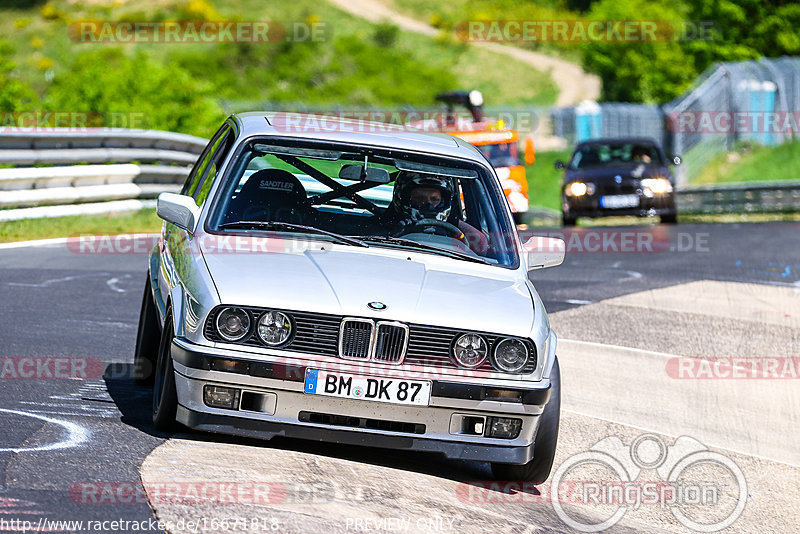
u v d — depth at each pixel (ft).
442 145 74.43
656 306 135.03
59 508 47.06
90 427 61.00
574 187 238.27
